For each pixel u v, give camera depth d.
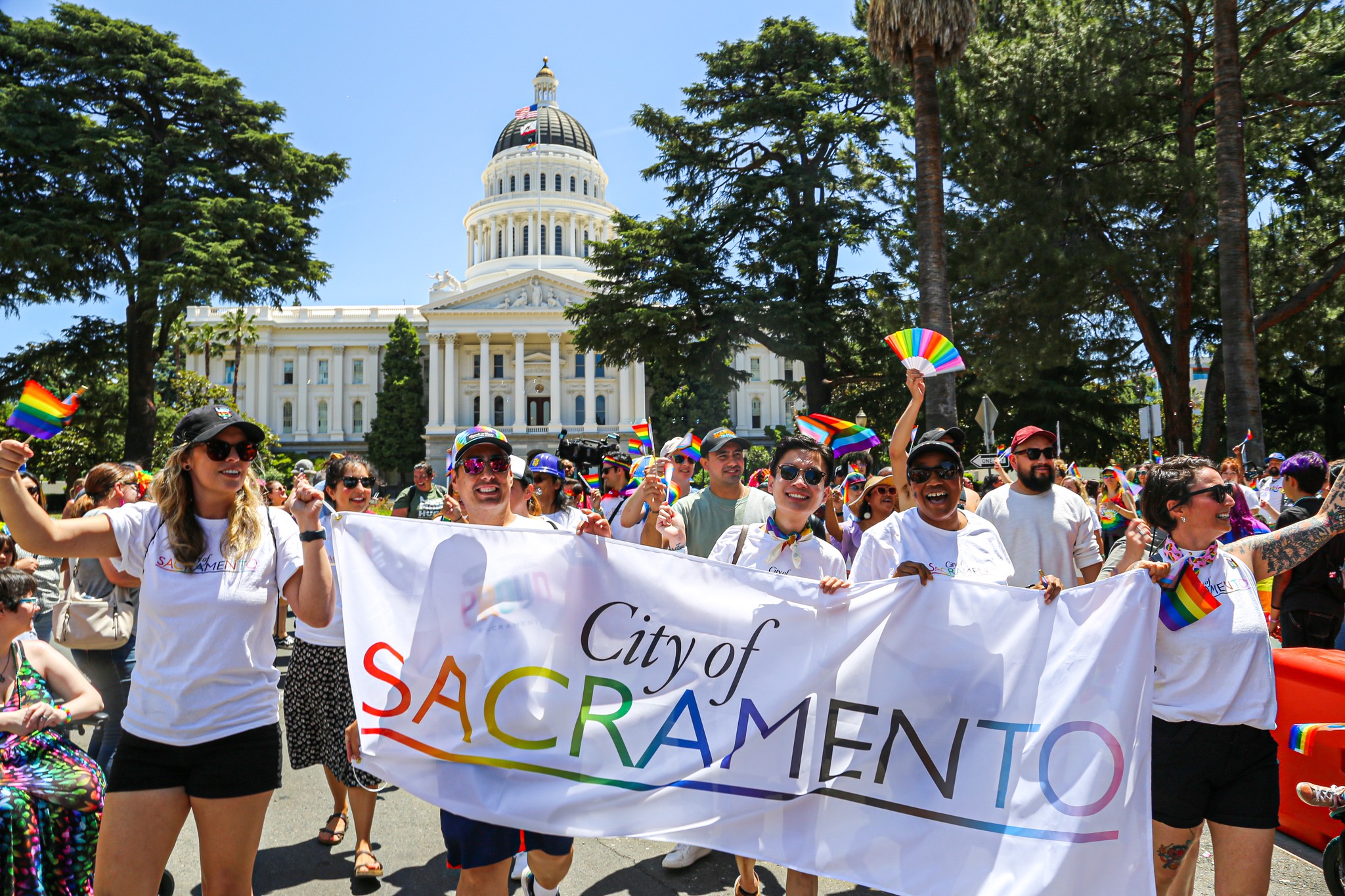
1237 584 3.18
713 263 32.16
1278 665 4.68
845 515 6.64
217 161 30.50
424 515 8.30
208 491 3.06
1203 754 3.09
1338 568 5.43
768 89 33.94
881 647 3.36
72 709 3.34
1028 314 19.83
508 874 3.29
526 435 75.50
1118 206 18.59
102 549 2.96
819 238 31.73
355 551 3.38
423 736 3.29
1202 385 40.38
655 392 72.56
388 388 75.25
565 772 3.29
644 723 3.34
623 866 4.48
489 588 3.39
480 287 76.38
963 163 19.58
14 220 26.36
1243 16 17.41
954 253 19.48
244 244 28.45
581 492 7.55
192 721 2.89
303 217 32.16
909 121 20.91
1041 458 4.80
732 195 32.97
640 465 6.14
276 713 3.08
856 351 34.62
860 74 30.88
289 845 4.70
